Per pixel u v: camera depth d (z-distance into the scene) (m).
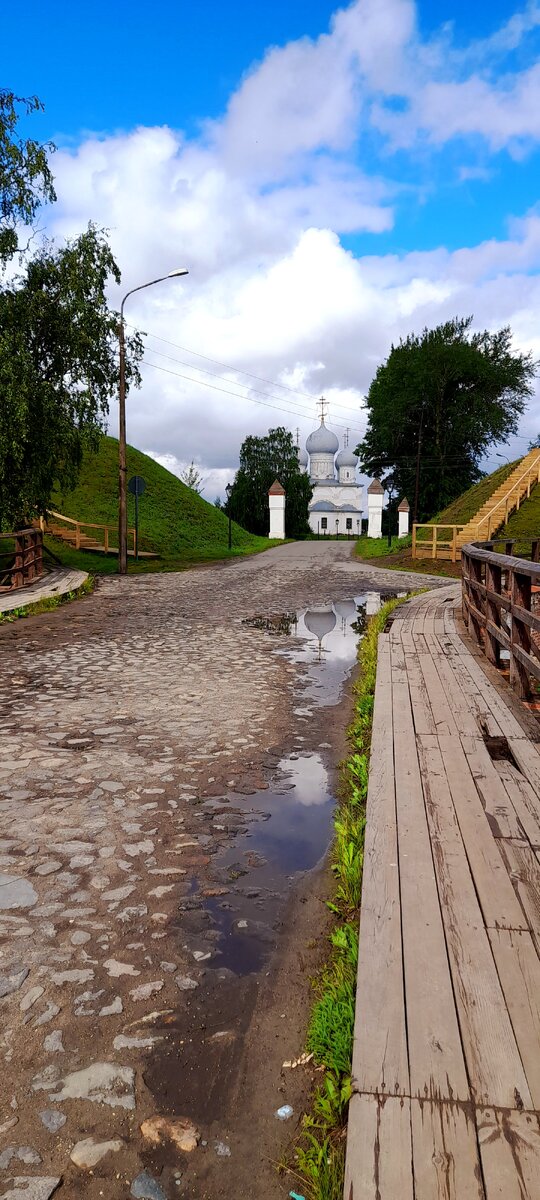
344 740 6.09
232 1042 2.58
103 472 39.31
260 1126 2.22
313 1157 2.05
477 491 40.16
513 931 2.71
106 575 22.48
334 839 4.23
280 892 3.64
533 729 5.30
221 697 7.46
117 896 3.54
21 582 16.92
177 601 16.23
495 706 5.96
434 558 27.50
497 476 40.09
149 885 3.65
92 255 19.58
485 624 8.17
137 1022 2.66
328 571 25.64
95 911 3.39
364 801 4.60
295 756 5.68
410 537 39.38
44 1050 2.51
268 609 15.10
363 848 3.57
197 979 2.93
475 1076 2.01
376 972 2.48
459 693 6.44
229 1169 2.07
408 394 51.88
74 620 12.94
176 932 3.25
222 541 38.94
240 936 3.24
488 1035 2.17
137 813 4.52
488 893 2.99
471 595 9.73
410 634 9.89
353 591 19.05
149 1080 2.39
